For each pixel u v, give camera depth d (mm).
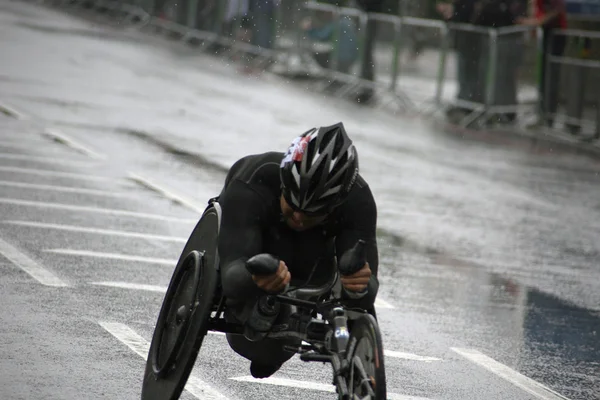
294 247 11461
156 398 12125
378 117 48562
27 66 50281
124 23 76750
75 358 14727
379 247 24578
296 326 11109
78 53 58000
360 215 11281
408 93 51688
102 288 18469
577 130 45031
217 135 37719
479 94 48219
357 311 11188
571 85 45188
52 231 22250
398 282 21469
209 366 15133
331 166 10422
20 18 73188
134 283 19047
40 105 39719
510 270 23500
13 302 17047
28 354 14664
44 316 16516
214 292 11430
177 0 70938
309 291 11484
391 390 14867
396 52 52156
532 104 47500
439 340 17688
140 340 15844
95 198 26031
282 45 59688
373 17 53531
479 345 17641
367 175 33969
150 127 37906
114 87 47125
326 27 56531
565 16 46531
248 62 61750
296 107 48281
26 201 24797
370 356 10180
